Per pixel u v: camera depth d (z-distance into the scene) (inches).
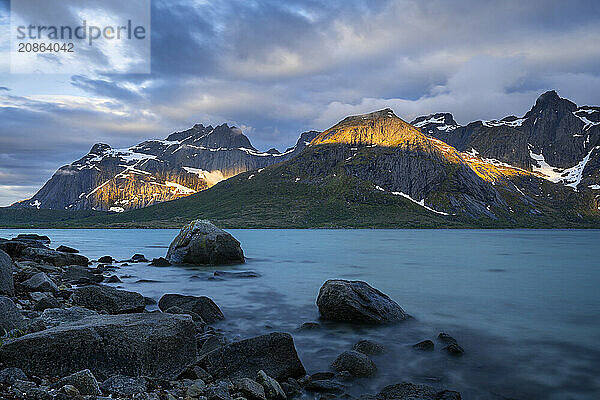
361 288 738.2
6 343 337.4
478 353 542.6
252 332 627.2
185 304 705.0
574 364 503.8
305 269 1533.0
